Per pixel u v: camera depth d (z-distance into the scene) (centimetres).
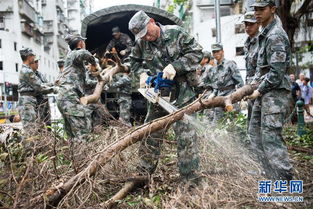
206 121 684
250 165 416
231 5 2823
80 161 373
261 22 409
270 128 392
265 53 398
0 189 302
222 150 413
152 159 399
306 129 779
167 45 382
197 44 382
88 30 990
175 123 380
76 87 573
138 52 407
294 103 1016
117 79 859
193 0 3056
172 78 357
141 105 959
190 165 374
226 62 686
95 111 686
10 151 344
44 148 394
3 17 3092
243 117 611
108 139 471
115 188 395
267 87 380
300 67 1800
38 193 286
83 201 309
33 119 683
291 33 1052
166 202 327
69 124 576
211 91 698
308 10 1029
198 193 334
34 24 3578
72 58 567
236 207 309
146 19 371
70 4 6744
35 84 679
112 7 881
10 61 2981
